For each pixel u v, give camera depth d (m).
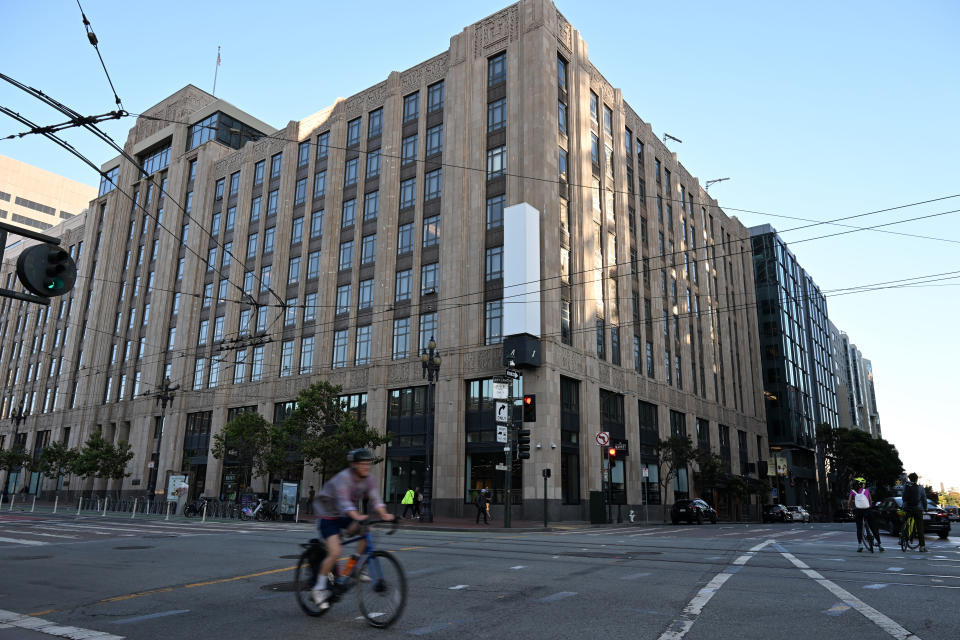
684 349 50.16
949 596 7.84
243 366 47.25
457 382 35.66
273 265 47.16
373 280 41.66
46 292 8.12
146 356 54.62
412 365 37.97
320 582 6.51
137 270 59.25
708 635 5.87
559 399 33.69
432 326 37.97
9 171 107.56
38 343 70.56
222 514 35.25
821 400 87.38
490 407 34.53
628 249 43.38
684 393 48.91
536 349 32.84
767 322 74.25
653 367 45.16
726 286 62.34
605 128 43.44
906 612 6.87
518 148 36.91
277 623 6.39
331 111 47.56
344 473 6.44
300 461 38.12
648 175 48.78
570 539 18.42
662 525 33.59
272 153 50.62
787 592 8.16
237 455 38.50
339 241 44.38
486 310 36.06
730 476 49.00
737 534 22.77
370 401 38.94
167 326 53.88
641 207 47.47
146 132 63.78
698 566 10.95
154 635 5.99
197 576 9.73
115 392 56.88
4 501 58.38
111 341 59.16
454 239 37.84
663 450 41.88
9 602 7.73
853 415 122.38
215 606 7.36
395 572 6.15
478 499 29.06
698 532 24.70
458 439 35.06
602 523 33.50
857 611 6.91
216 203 54.03
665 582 9.03
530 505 31.77
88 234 66.75
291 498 31.34
